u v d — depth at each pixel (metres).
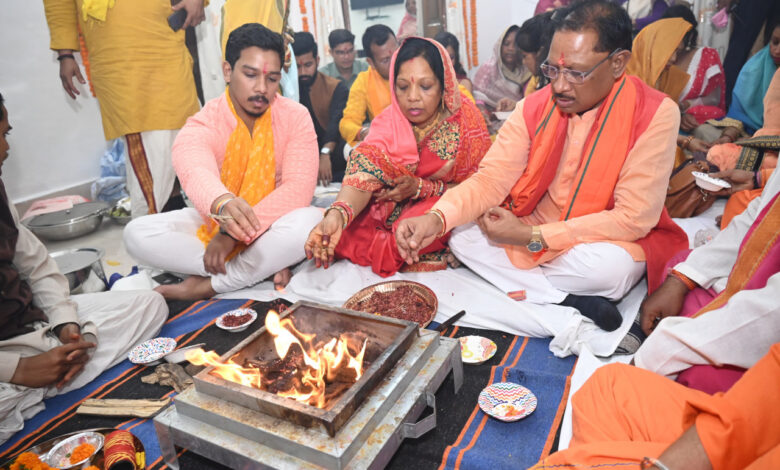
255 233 2.25
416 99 2.30
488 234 2.10
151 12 3.56
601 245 2.01
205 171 2.42
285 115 2.68
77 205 4.36
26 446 1.68
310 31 4.79
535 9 4.50
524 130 2.21
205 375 1.46
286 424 1.33
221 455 1.37
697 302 1.69
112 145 5.05
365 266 2.57
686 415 0.93
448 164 2.47
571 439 1.29
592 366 1.71
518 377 1.76
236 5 3.76
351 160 2.41
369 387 1.39
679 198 2.93
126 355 2.13
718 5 3.74
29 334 1.83
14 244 1.88
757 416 0.85
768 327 1.16
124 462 1.49
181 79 3.83
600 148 2.02
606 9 1.82
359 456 1.28
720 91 3.64
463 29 4.89
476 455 1.43
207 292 2.62
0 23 4.20
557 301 2.14
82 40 4.20
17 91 4.38
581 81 1.88
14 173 4.46
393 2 4.89
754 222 1.41
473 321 2.15
